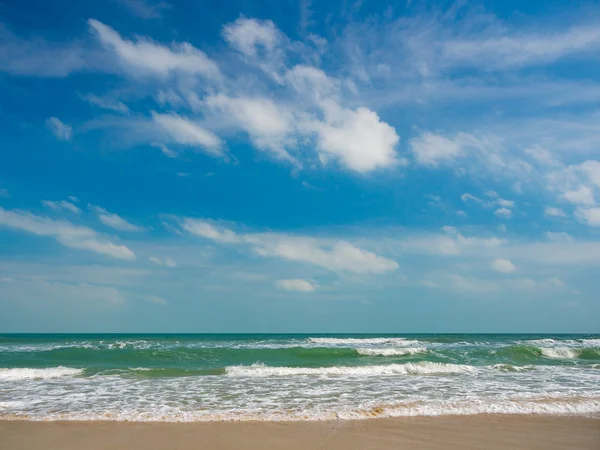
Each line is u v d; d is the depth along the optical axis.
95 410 9.20
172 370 15.77
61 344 28.95
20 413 8.91
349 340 37.28
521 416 8.69
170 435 7.23
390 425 7.92
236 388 12.15
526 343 33.00
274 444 6.75
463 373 15.72
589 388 12.27
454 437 7.19
